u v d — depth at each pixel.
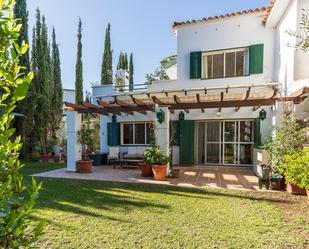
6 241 1.22
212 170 9.16
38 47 14.11
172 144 10.42
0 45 1.31
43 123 14.25
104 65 20.05
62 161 13.04
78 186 6.76
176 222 4.10
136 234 3.63
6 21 1.31
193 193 5.96
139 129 11.18
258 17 9.20
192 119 10.23
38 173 8.87
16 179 1.39
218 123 10.30
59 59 16.77
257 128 9.15
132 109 8.52
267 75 9.13
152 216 4.38
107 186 6.73
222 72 10.02
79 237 3.53
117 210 4.70
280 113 6.84
